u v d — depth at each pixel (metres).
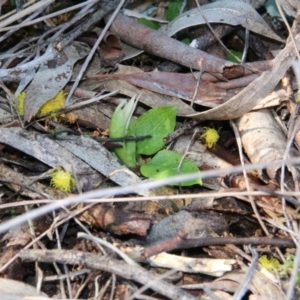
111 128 0.26
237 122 0.26
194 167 0.25
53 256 0.21
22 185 0.24
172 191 0.25
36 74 0.27
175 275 0.22
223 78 0.27
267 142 0.24
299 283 0.21
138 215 0.23
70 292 0.21
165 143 0.26
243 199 0.24
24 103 0.26
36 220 0.23
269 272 0.21
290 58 0.25
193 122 0.26
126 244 0.22
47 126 0.26
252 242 0.22
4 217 0.24
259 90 0.25
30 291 0.21
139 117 0.26
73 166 0.25
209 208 0.24
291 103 0.26
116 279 0.21
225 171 0.19
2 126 0.26
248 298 0.21
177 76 0.27
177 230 0.23
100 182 0.25
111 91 0.27
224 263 0.22
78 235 0.21
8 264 0.21
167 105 0.27
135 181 0.24
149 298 0.20
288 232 0.23
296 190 0.23
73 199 0.19
